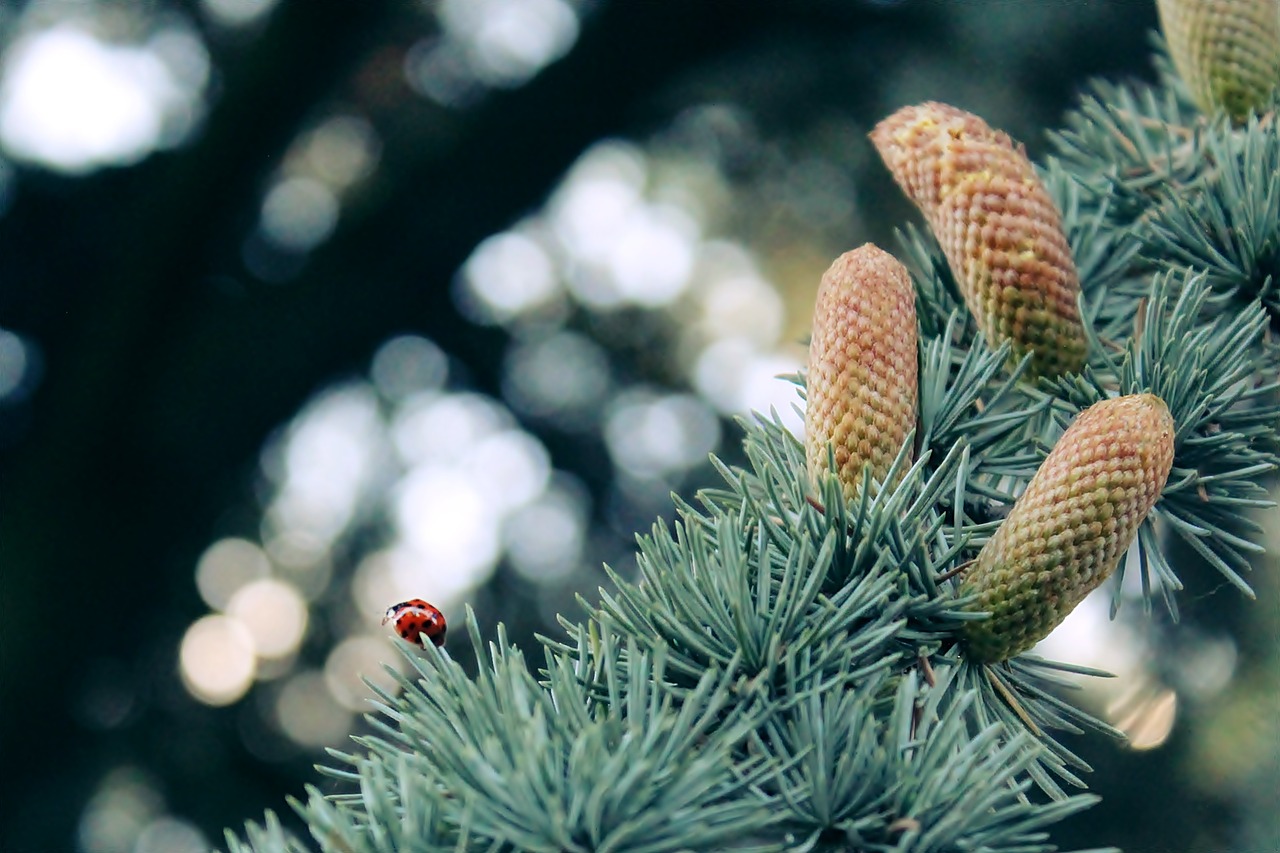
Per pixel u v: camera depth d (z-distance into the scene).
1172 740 0.79
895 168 0.49
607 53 1.44
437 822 0.42
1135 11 1.15
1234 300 0.51
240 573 1.47
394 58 1.49
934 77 1.27
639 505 1.42
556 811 0.41
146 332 1.51
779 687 0.44
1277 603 0.74
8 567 1.43
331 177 1.57
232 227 1.52
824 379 0.46
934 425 0.47
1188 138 0.53
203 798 1.37
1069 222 0.52
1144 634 0.79
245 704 1.42
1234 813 0.77
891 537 0.45
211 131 1.46
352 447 1.50
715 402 1.43
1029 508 0.44
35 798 1.38
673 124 1.50
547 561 1.38
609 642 0.43
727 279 1.45
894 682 0.44
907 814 0.42
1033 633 0.45
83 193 1.47
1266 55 0.52
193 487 1.50
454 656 1.34
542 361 1.51
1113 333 0.51
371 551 1.43
